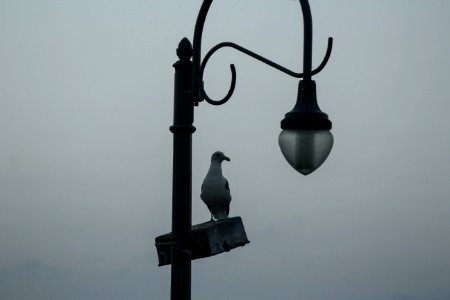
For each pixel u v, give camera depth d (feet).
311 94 21.21
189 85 22.41
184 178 21.94
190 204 22.02
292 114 21.04
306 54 21.21
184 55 22.61
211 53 22.53
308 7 21.24
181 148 22.04
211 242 21.85
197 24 22.58
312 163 21.04
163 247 21.98
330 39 20.85
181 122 22.18
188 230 21.84
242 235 23.15
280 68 21.58
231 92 22.21
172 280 21.66
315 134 20.88
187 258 21.66
